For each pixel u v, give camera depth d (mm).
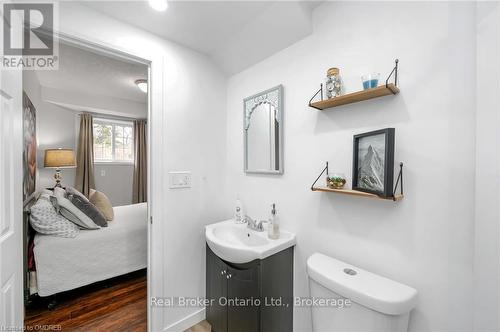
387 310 839
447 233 864
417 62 935
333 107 1229
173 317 1626
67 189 2445
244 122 1764
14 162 993
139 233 2338
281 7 1288
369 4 1084
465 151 826
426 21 913
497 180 729
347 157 1170
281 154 1491
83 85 3123
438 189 884
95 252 2072
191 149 1716
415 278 941
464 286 830
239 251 1262
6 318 925
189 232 1707
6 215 932
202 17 1383
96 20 1296
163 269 1573
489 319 750
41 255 1832
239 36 1560
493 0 739
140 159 4496
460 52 835
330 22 1242
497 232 730
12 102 979
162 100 1561
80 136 3811
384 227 1035
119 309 1903
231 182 1923
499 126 725
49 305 1867
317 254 1247
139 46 1461
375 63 1061
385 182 913
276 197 1552
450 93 856
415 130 938
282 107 1489
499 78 725
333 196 1232
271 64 1578
